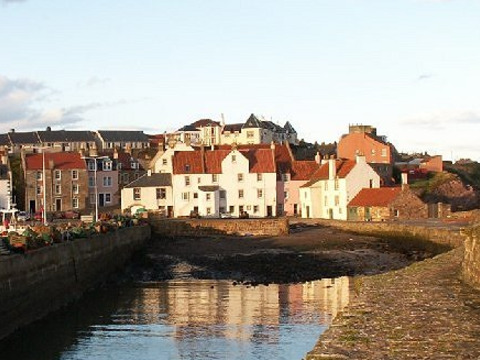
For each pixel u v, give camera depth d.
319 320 36.97
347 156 119.06
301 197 104.25
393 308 20.98
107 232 57.91
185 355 30.44
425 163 122.81
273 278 53.84
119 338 34.09
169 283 53.28
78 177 114.75
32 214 104.62
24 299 36.16
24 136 168.75
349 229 80.50
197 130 180.00
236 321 37.44
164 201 104.31
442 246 63.78
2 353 30.94
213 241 72.88
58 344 32.81
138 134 183.00
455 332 17.53
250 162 104.38
